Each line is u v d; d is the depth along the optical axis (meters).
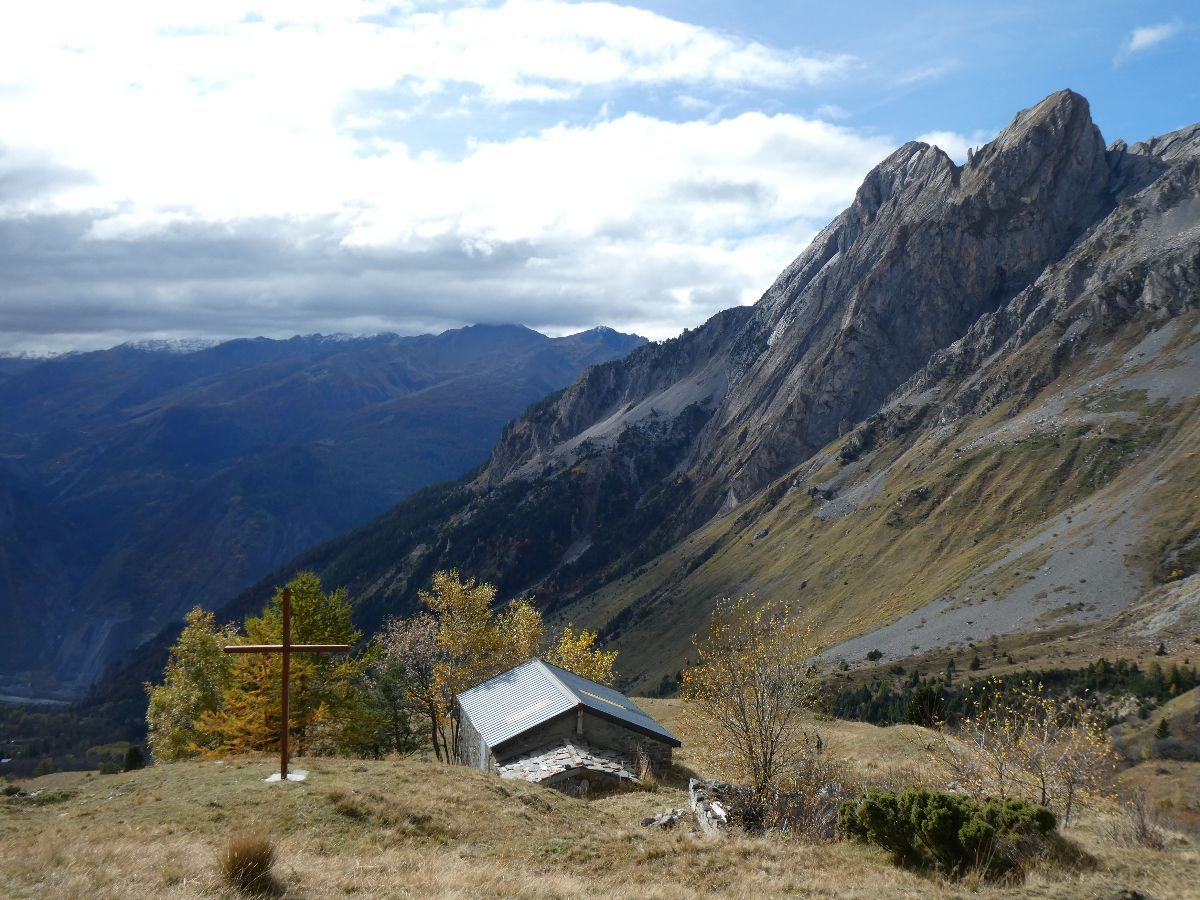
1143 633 177.62
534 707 45.16
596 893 19.88
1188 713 95.88
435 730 64.62
